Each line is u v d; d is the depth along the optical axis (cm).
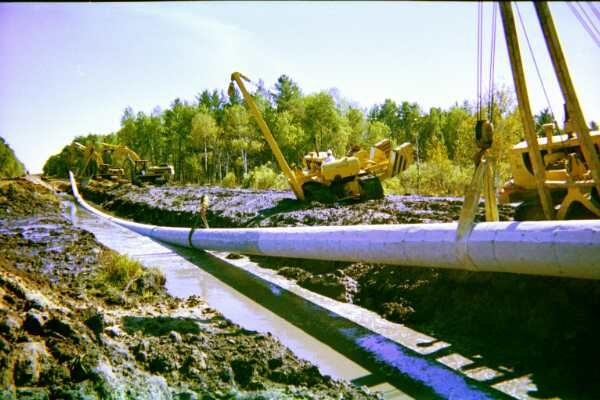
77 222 2288
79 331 604
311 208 1664
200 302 952
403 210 1447
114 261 1073
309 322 878
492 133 725
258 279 1180
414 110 6975
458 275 859
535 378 623
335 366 697
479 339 744
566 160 815
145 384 548
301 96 6469
